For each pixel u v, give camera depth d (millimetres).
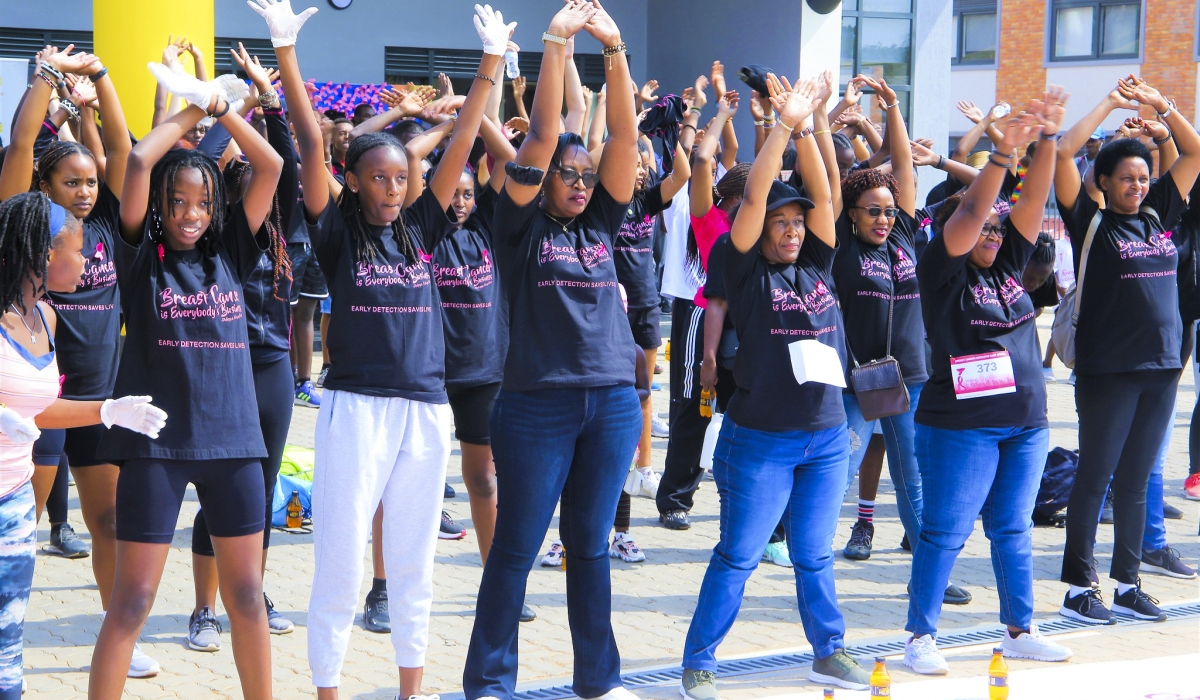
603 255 4004
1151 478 6027
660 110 6879
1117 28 25078
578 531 4031
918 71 14781
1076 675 4473
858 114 7199
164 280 3594
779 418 4141
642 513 7027
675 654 4754
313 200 3811
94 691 3480
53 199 4312
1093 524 5199
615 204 4102
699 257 6211
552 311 3879
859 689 4305
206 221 3637
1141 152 5125
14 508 3291
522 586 4020
